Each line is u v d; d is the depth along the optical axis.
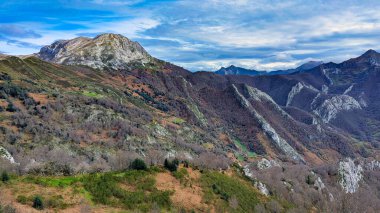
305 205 165.38
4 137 144.50
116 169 111.25
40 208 70.75
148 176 103.31
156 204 88.44
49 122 178.38
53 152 143.38
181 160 129.25
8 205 66.44
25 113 174.12
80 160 139.75
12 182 79.00
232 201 111.38
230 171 148.00
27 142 148.75
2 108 171.12
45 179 84.88
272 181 170.38
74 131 180.00
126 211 80.25
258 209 119.50
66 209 73.88
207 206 101.06
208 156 177.12
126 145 184.38
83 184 86.81
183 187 105.56
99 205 80.38
